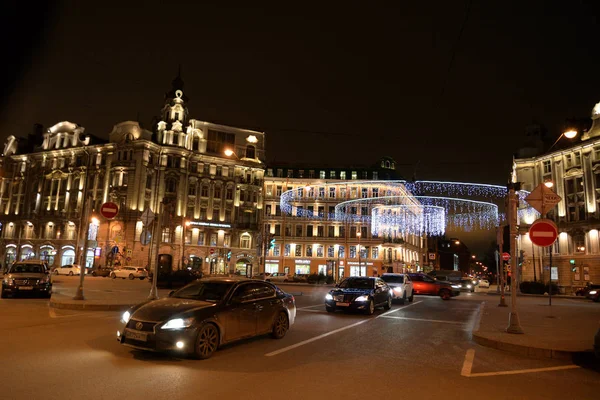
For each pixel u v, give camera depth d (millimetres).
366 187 71062
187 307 8133
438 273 50062
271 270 69250
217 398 5566
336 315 15891
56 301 15938
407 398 5871
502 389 6512
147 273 48531
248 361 7758
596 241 48719
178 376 6566
